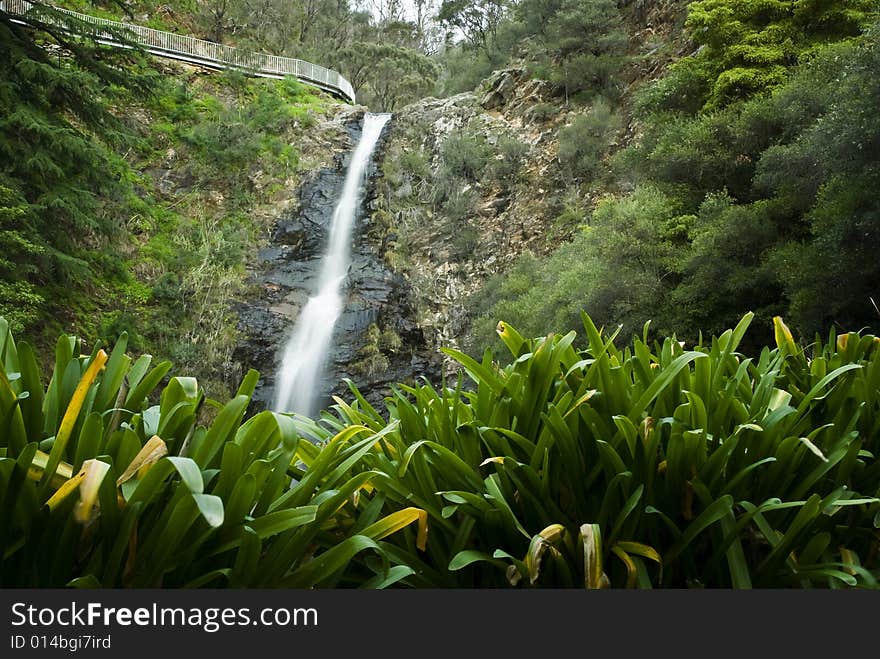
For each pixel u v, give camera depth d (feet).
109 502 2.39
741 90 48.62
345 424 4.31
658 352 4.90
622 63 79.05
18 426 2.60
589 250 48.96
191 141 79.51
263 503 2.72
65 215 55.98
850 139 26.55
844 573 3.18
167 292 64.49
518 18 103.86
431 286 74.38
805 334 30.14
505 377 4.16
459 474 3.53
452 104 92.02
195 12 107.24
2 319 3.11
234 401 2.79
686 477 3.51
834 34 48.21
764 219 35.58
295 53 131.75
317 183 82.74
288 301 70.38
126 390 2.97
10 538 2.41
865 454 4.01
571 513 3.57
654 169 45.11
